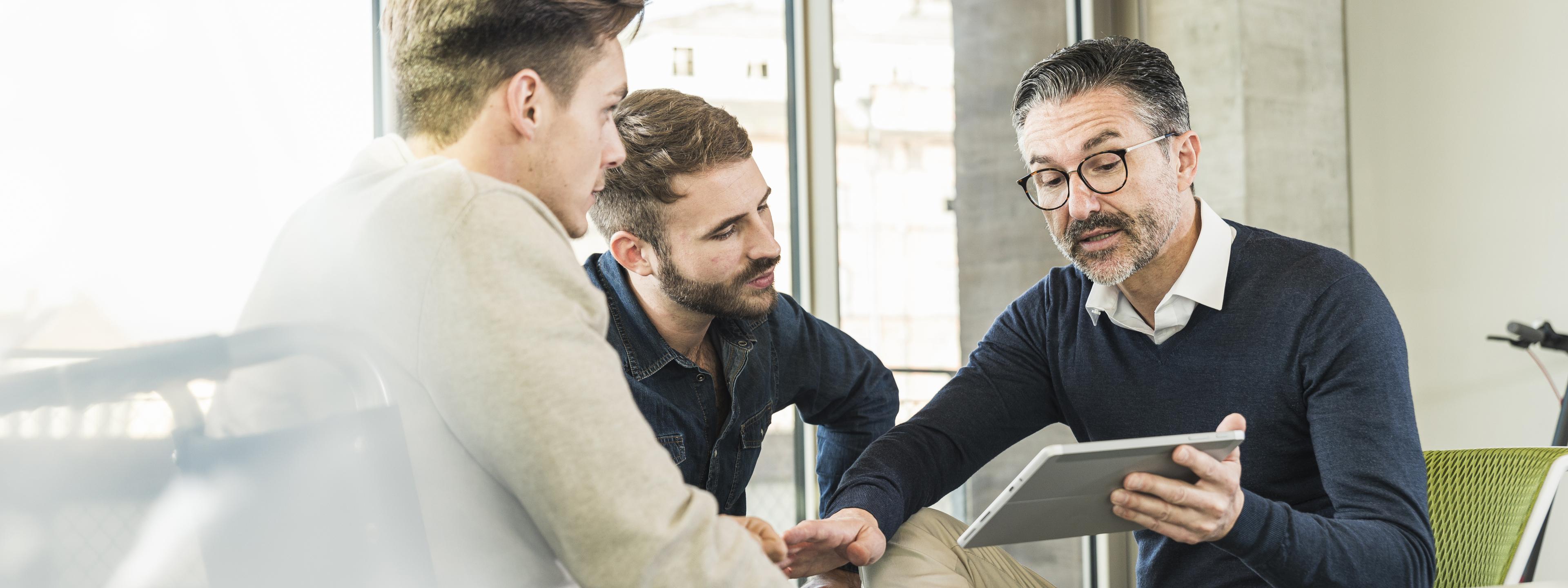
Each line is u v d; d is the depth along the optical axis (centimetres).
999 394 169
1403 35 364
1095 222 148
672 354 151
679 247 143
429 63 97
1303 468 149
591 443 84
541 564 91
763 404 164
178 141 83
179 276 82
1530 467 163
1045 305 171
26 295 76
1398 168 364
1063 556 362
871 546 139
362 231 88
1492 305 338
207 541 81
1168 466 110
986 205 351
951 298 344
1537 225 328
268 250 88
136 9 81
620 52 104
